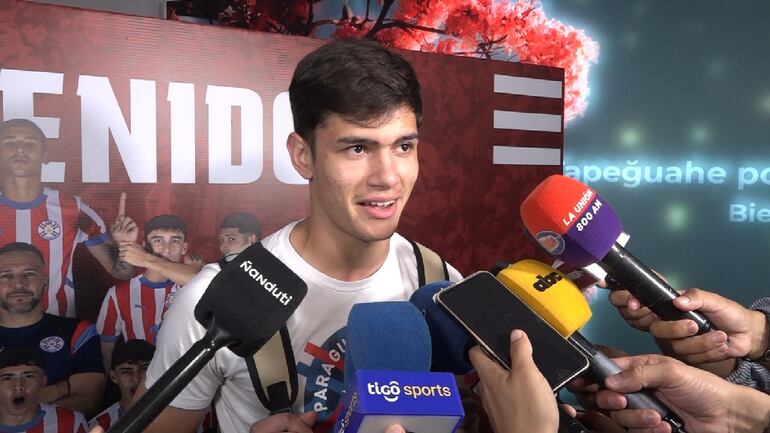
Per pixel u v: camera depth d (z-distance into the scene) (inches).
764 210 174.9
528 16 166.7
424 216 87.6
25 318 60.3
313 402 43.9
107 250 63.7
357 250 43.8
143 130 64.3
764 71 171.5
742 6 170.9
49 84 59.1
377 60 38.1
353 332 34.2
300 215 74.9
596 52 170.6
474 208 92.3
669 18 171.5
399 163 38.8
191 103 66.8
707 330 39.3
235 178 70.2
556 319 35.8
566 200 38.7
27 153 58.7
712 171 174.4
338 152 38.5
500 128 94.0
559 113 100.8
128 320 65.5
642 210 174.1
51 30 58.7
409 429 28.2
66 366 62.6
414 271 48.3
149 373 44.8
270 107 71.7
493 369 31.9
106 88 61.9
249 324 31.1
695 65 172.4
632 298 40.6
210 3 147.2
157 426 44.8
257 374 42.8
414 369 33.7
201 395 44.9
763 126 172.9
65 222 61.2
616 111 172.1
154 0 137.3
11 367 60.0
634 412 36.4
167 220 66.5
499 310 34.6
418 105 39.6
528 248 98.8
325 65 38.2
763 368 42.5
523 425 29.6
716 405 37.2
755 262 175.8
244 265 32.6
